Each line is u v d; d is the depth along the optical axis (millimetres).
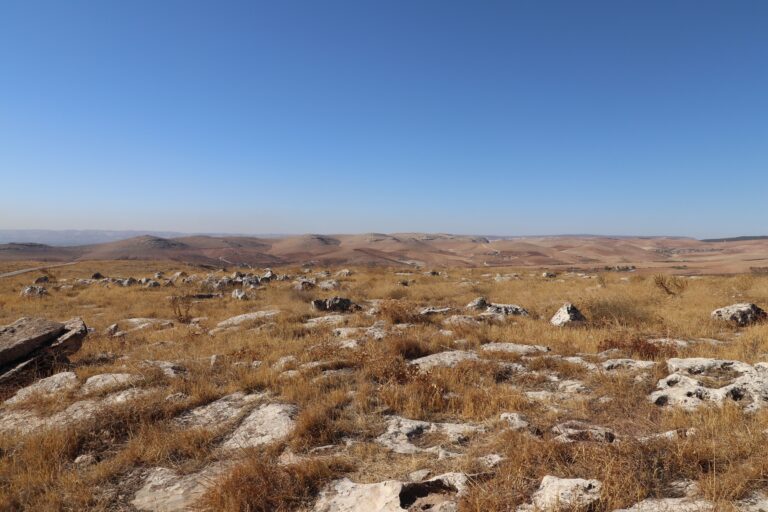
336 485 4961
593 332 12250
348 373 9086
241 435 6539
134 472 5691
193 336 13422
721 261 157000
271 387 8375
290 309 18156
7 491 5168
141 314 19359
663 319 14133
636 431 5793
